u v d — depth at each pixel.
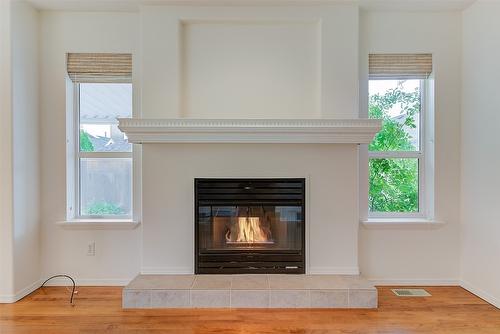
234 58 2.96
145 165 2.83
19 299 2.69
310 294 2.49
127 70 3.04
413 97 3.15
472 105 2.86
